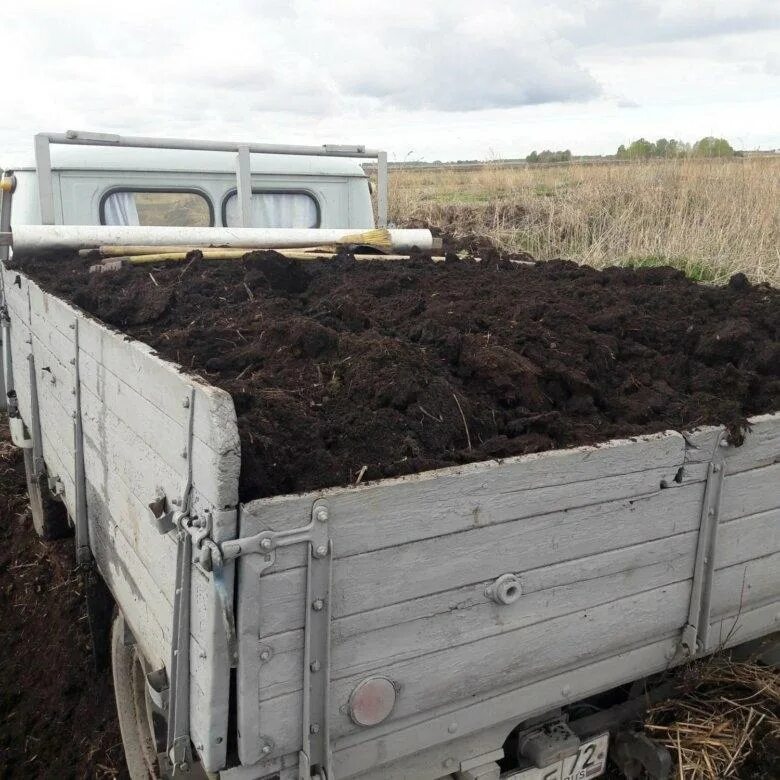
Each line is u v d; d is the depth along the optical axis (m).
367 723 1.50
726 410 1.92
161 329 2.67
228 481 1.30
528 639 1.67
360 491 1.39
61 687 3.13
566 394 2.22
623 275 3.90
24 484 4.81
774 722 2.18
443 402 1.94
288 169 4.75
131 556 2.02
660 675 2.23
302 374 2.11
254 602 1.33
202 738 1.43
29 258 3.86
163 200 4.48
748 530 1.97
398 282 3.36
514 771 1.84
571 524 1.66
